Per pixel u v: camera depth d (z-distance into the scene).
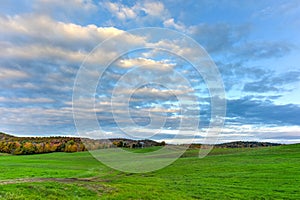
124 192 24.78
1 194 18.78
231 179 33.38
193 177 35.34
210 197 24.83
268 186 29.22
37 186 21.98
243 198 24.73
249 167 42.00
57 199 20.28
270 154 57.34
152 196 23.97
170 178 34.72
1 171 35.75
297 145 67.31
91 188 25.09
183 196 24.83
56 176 33.06
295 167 40.25
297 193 26.33
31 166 45.25
